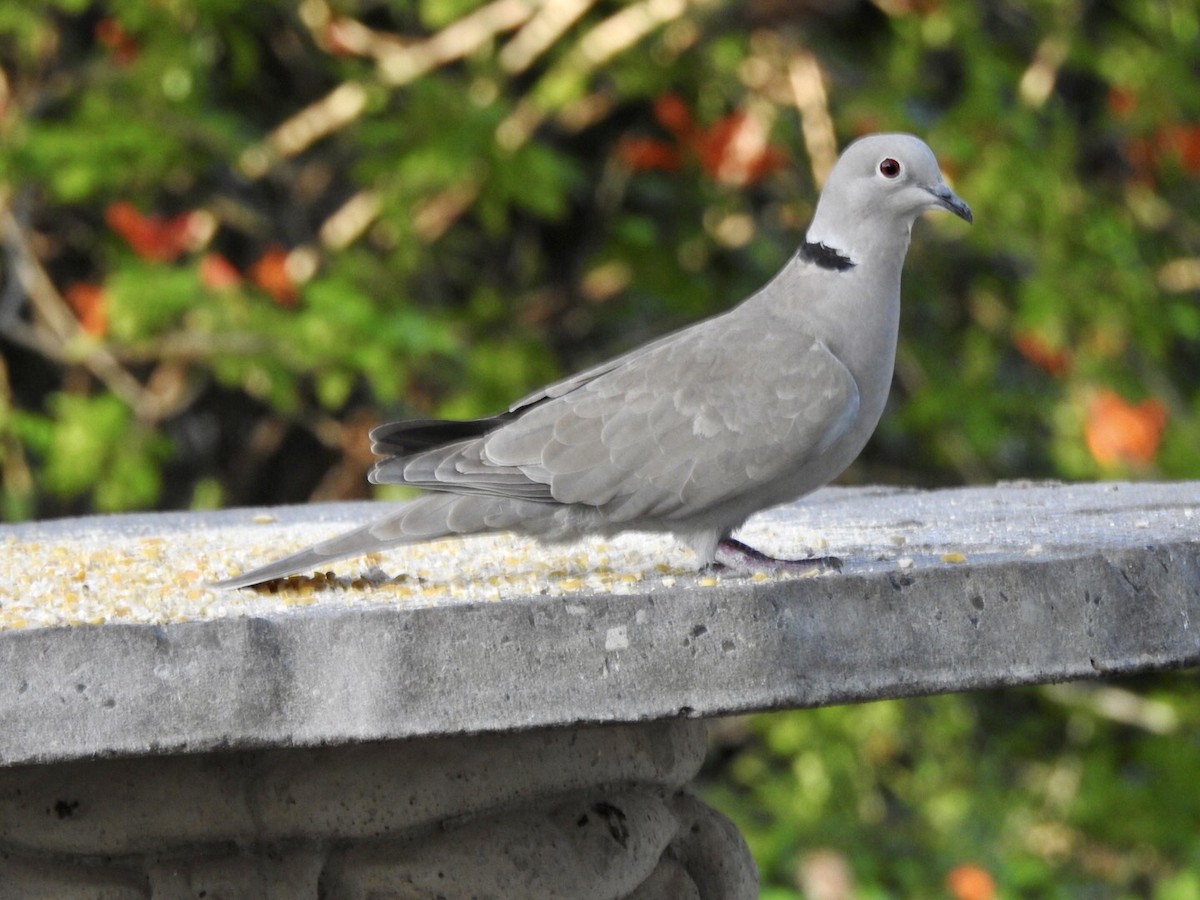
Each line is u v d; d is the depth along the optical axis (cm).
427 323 1262
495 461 568
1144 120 1412
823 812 1429
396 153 1324
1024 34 1480
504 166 1317
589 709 475
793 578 500
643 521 579
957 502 782
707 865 636
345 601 521
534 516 569
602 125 1511
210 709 464
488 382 1327
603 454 568
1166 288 1502
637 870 571
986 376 1449
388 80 1359
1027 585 506
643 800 586
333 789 535
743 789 1531
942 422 1416
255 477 1510
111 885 533
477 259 1506
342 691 468
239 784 534
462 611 471
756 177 1343
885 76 1416
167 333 1282
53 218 1398
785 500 600
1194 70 1504
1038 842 1465
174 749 463
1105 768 1489
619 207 1480
